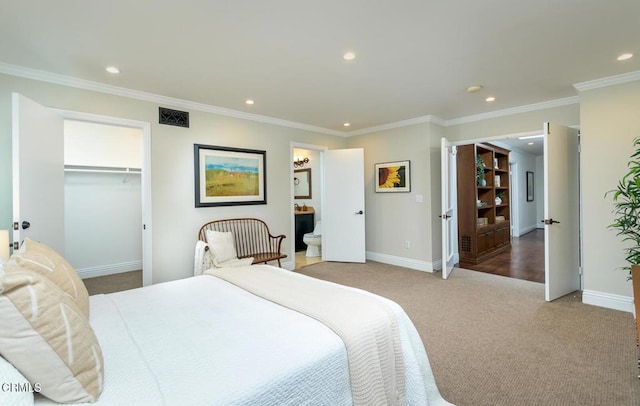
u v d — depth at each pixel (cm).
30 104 240
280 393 99
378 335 136
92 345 96
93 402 88
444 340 240
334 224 527
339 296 167
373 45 233
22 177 229
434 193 455
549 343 233
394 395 137
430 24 205
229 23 201
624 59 259
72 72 277
